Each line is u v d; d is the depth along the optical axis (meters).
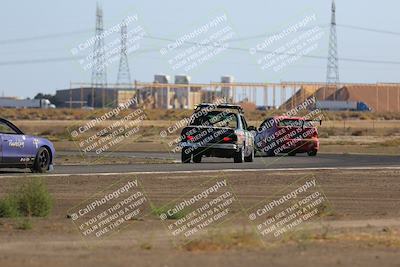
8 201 49.94
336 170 80.81
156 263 33.31
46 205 50.12
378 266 33.09
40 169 75.44
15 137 72.25
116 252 36.53
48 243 39.50
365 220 48.53
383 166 87.88
